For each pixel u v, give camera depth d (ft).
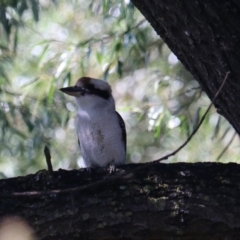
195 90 40.52
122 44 36.35
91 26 49.29
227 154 43.55
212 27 20.49
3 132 39.04
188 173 20.58
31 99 40.75
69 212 19.97
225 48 20.51
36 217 20.01
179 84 41.06
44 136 40.93
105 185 20.44
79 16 50.19
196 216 19.93
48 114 40.06
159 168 20.80
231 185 20.35
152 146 47.06
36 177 20.68
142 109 38.70
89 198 20.17
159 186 20.33
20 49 47.24
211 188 20.27
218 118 38.11
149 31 38.65
